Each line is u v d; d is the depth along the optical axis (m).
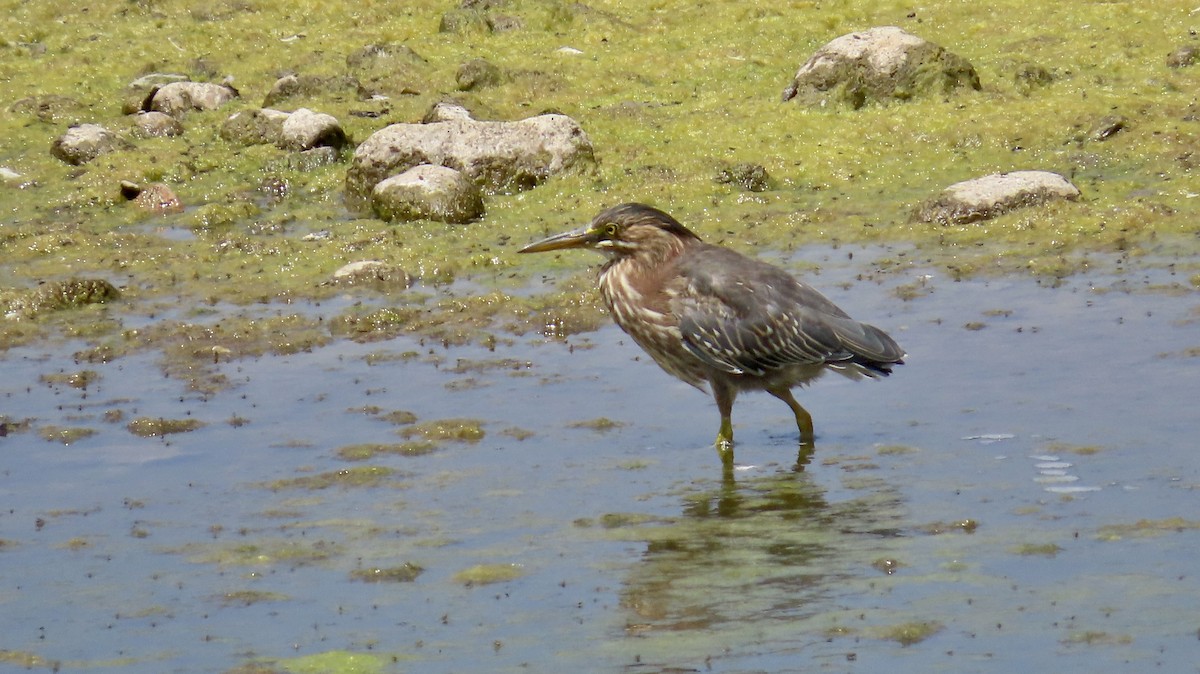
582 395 14.36
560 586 9.95
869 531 10.70
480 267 18.66
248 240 19.66
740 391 13.35
